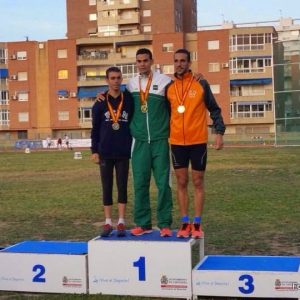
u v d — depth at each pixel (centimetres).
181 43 7606
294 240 992
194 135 704
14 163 3769
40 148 6906
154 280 655
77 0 8712
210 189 1862
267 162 3250
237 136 6794
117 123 734
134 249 660
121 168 742
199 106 704
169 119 725
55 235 1083
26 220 1276
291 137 5047
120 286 666
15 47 7900
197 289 643
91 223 1223
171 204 731
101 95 744
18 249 720
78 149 6600
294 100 4922
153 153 724
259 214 1296
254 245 953
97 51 7950
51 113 7869
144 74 724
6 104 7962
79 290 680
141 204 730
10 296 680
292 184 1978
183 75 707
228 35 7475
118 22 8500
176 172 721
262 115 7425
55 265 685
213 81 7550
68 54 7838
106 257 669
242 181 2130
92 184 2158
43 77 7894
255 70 7412
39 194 1841
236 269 638
